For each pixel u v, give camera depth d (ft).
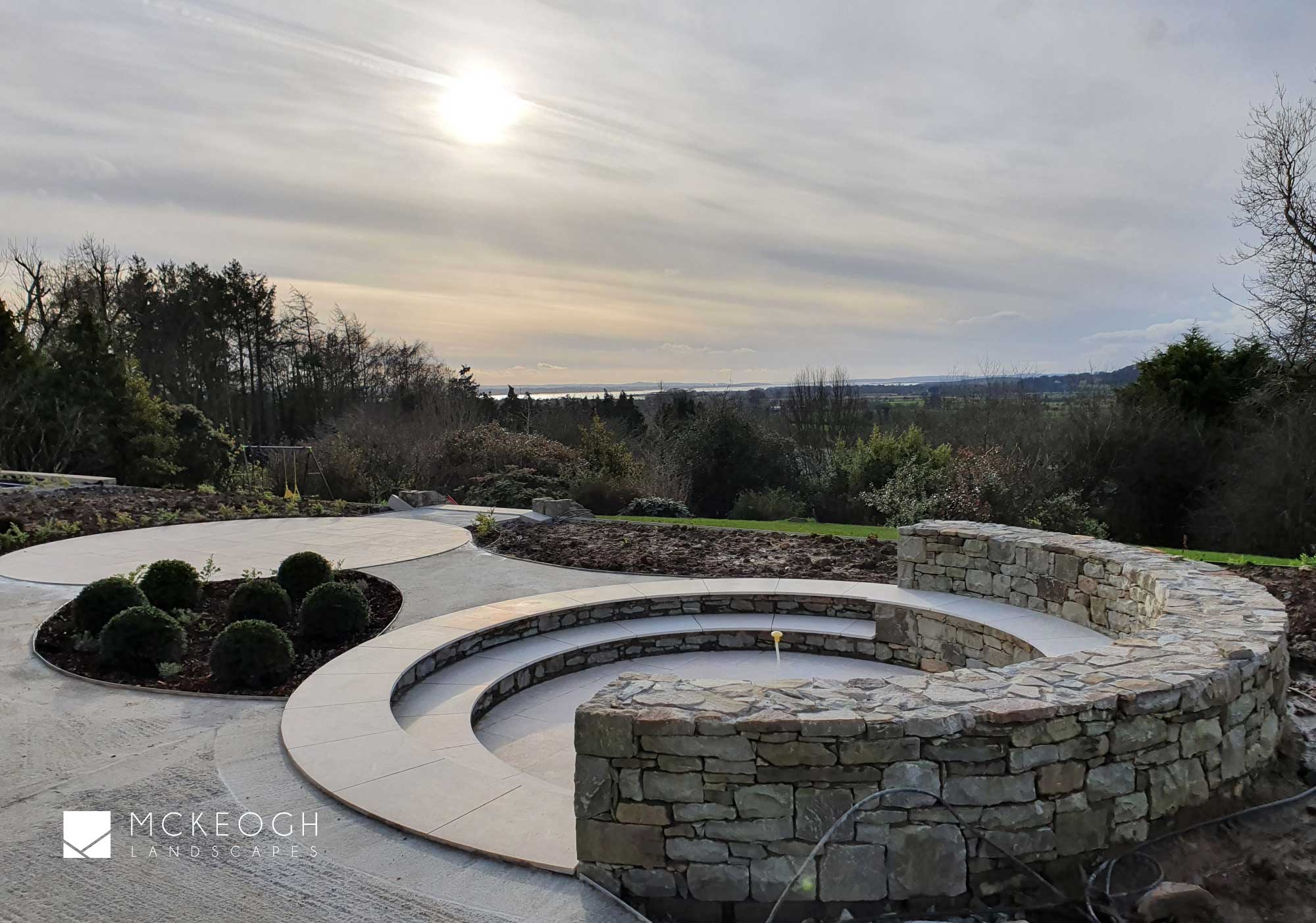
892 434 78.74
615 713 11.71
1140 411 72.90
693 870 11.60
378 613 27.78
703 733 11.43
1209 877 11.89
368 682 20.01
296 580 28.58
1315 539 59.52
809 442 97.09
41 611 27.22
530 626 25.58
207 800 14.53
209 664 20.84
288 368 112.78
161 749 16.72
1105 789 12.10
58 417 70.44
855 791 11.33
